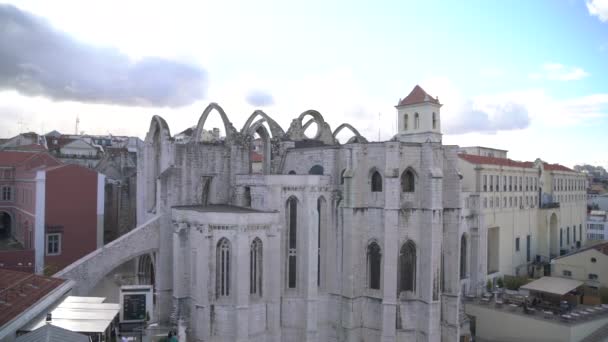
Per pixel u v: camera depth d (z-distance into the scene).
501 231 83.19
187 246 51.19
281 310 52.22
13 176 79.81
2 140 126.06
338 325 54.22
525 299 66.50
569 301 70.62
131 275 76.44
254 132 61.69
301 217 52.72
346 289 53.44
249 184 55.19
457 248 56.16
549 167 104.69
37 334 28.89
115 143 162.25
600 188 182.88
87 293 49.41
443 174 57.25
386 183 51.88
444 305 56.25
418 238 53.75
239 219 47.47
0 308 34.91
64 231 67.00
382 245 52.62
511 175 87.62
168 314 54.69
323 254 54.72
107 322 35.84
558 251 103.31
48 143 120.56
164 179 55.25
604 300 71.75
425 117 97.94
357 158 53.50
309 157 58.75
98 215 69.88
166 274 54.91
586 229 124.50
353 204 53.00
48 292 40.12
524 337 61.16
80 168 68.62
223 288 48.41
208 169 58.59
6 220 82.75
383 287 52.28
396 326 52.09
